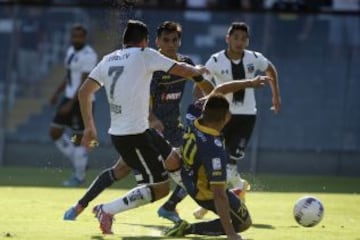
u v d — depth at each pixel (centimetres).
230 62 3325
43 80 5750
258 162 5625
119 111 2509
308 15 5644
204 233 2427
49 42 5725
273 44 5634
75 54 4628
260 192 4169
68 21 5697
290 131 5628
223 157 2283
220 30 5656
